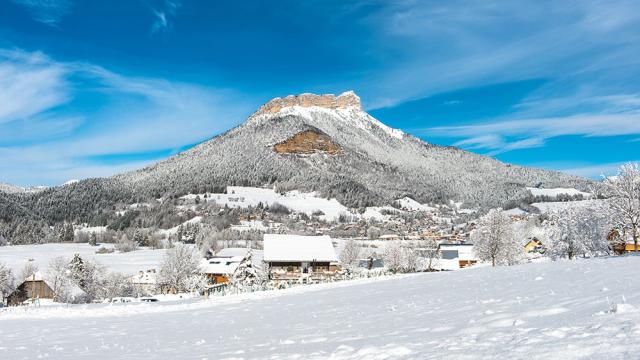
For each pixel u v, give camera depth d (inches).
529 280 985.5
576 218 2461.9
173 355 620.4
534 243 4350.4
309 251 3801.7
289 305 1300.4
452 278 1411.2
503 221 3093.0
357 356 438.9
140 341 823.1
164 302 1967.3
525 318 511.2
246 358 519.8
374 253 5364.2
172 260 3627.0
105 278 3732.8
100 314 1589.6
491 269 1622.8
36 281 3149.6
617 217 2069.4
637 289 590.9
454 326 549.0
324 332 697.0
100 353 699.4
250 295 2020.2
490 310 625.6
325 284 2236.7
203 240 6505.9
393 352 423.8
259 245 6737.2
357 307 1002.1
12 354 735.1
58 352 737.6
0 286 3385.8
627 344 314.3
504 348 370.3
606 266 1043.9
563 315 485.4
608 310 451.8
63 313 1627.7
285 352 534.0
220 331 882.8
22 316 1588.3
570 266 1203.9
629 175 2037.4
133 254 6225.4
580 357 307.4
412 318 703.1
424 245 5866.1
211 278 4261.8
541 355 327.9
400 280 1670.8
